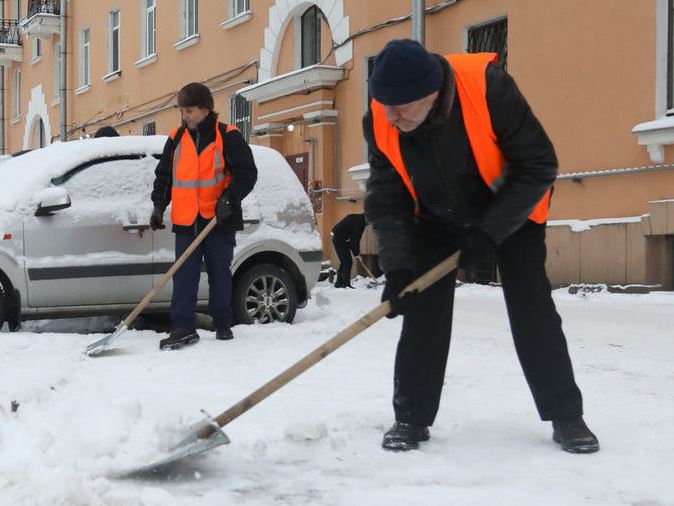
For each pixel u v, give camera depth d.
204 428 3.40
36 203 7.37
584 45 11.87
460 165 3.42
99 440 3.66
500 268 3.73
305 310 9.05
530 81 12.66
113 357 6.18
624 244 11.23
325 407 4.45
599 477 3.31
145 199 7.71
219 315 6.87
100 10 25.59
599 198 11.70
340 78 16.11
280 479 3.32
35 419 4.07
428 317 3.73
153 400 4.65
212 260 6.82
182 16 21.44
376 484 3.25
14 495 2.98
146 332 7.48
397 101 3.17
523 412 4.34
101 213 7.53
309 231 8.33
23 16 32.16
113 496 3.00
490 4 13.27
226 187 6.75
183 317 6.64
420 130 3.34
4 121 33.66
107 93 25.33
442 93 3.26
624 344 6.84
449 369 5.59
